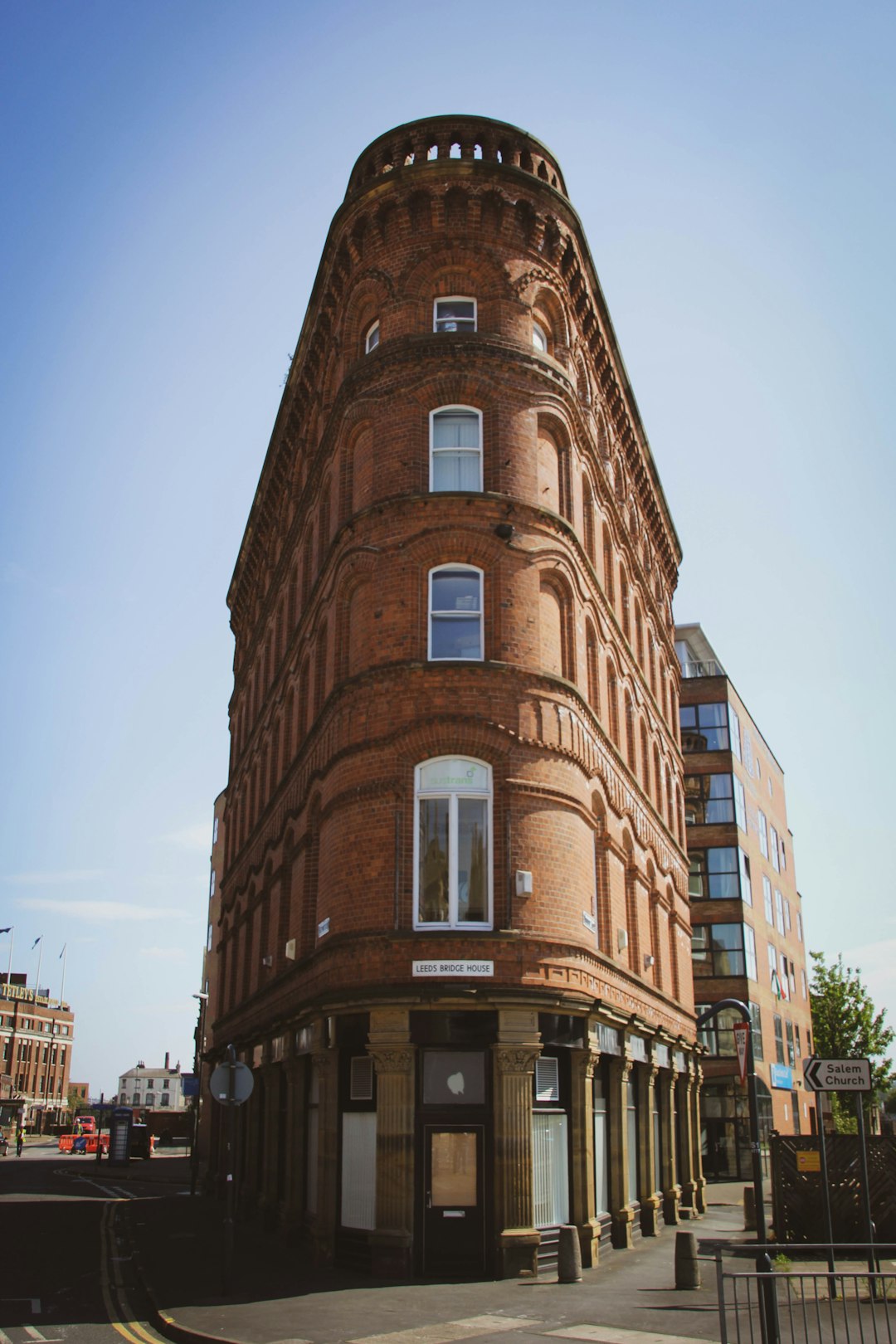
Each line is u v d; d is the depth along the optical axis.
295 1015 21.41
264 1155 25.58
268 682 34.78
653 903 30.81
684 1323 13.04
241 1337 12.38
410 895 18.69
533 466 21.45
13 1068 123.00
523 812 19.03
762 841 58.84
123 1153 55.75
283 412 31.75
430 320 22.56
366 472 22.08
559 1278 16.25
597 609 24.23
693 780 52.91
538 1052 17.61
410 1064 17.39
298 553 29.78
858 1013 73.69
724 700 53.69
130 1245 21.45
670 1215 27.19
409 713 19.39
